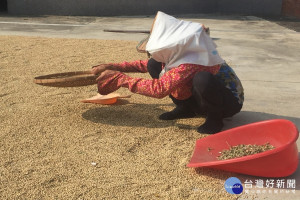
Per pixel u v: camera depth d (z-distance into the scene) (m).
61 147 3.28
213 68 3.38
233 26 10.34
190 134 3.56
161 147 3.32
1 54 6.49
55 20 10.75
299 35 9.14
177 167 3.01
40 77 3.74
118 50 7.02
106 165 3.02
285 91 4.96
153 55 3.32
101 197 2.62
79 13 11.94
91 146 3.30
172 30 3.22
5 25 9.64
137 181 2.81
